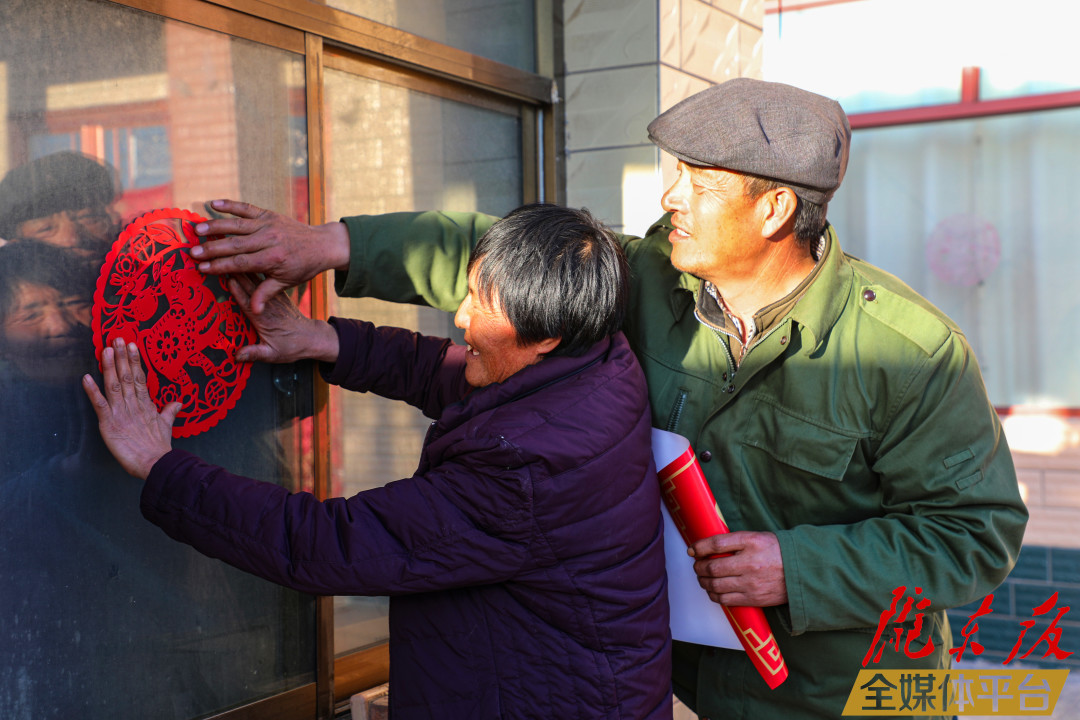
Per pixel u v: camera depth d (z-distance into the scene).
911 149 4.42
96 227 1.34
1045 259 4.24
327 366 1.58
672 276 1.52
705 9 2.45
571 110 2.35
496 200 2.21
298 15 1.63
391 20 1.86
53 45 1.29
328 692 1.72
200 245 1.37
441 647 1.20
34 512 1.29
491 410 1.18
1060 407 4.22
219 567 1.54
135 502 1.41
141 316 1.36
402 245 1.51
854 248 4.57
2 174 1.23
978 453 1.35
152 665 1.45
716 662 1.47
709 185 1.29
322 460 1.69
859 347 1.37
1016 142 4.25
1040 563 3.84
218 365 1.45
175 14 1.44
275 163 1.62
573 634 1.17
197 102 1.49
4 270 1.24
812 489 1.40
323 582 1.12
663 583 1.29
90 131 1.33
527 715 1.17
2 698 1.26
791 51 4.52
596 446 1.16
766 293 1.38
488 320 1.23
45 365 1.29
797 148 1.26
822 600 1.31
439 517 1.12
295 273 1.44
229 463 1.53
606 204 2.32
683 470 1.36
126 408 1.25
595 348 1.26
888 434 1.37
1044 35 4.13
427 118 2.00
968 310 4.40
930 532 1.34
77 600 1.34
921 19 4.30
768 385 1.41
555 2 2.33
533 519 1.12
